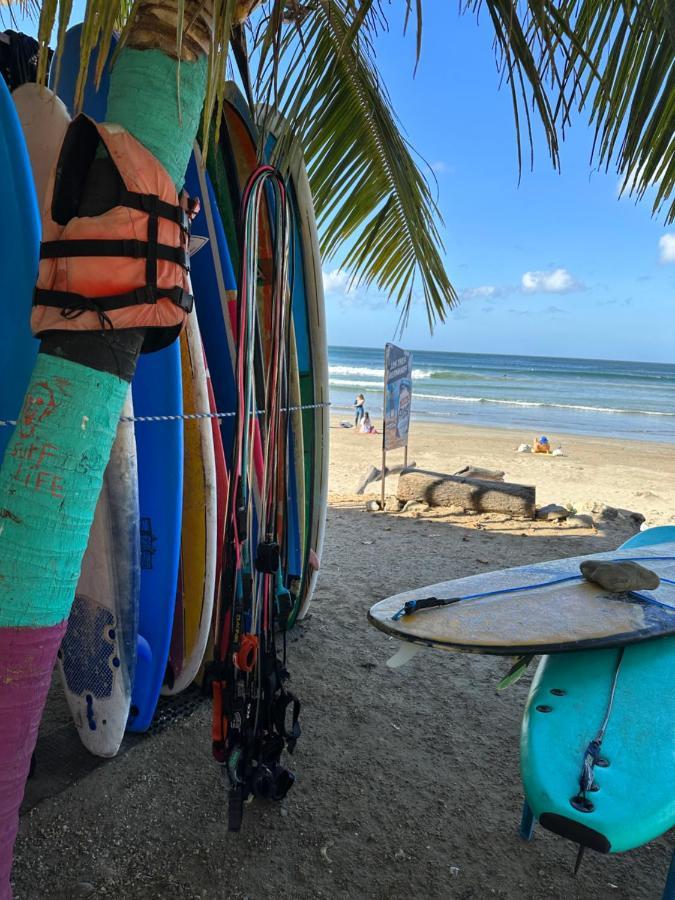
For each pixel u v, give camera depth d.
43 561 1.22
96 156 1.21
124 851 1.97
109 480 2.16
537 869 2.02
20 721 1.25
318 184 3.87
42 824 2.05
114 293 1.19
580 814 1.46
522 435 20.20
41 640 1.24
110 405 1.25
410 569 5.01
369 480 8.88
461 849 2.08
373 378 46.03
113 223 1.16
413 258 4.69
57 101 2.19
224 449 3.06
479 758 2.60
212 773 2.38
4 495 1.21
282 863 1.97
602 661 2.02
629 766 1.61
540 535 6.24
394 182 3.88
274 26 1.28
